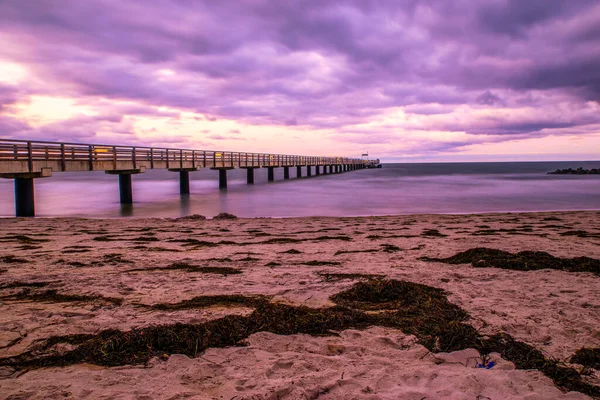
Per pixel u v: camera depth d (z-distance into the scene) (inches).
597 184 1448.1
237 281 196.2
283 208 737.6
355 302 163.6
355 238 366.9
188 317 142.1
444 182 1605.6
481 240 351.9
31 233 389.1
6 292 173.5
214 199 896.9
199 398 87.0
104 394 88.6
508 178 1963.6
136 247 309.3
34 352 112.2
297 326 132.3
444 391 91.4
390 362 107.8
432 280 198.8
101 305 155.8
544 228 448.5
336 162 2571.4
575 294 173.3
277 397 87.9
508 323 136.6
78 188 1327.5
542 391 92.4
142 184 1581.0
